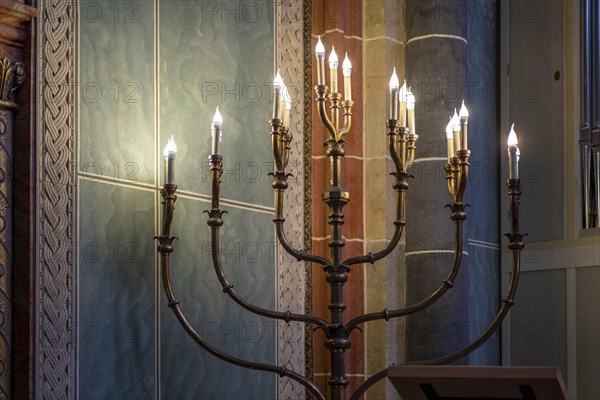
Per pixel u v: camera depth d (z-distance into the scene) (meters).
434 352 5.29
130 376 4.20
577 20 5.90
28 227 3.81
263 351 4.93
